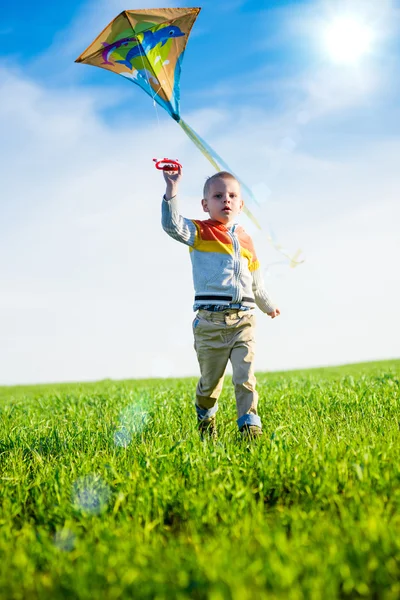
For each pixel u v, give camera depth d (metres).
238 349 4.30
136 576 1.93
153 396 6.89
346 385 7.04
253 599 1.80
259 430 4.14
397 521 2.32
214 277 4.30
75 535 2.39
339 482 2.82
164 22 3.74
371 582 1.95
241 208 4.53
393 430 4.00
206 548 2.11
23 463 3.95
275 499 2.83
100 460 3.66
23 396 8.88
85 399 7.25
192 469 3.13
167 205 4.13
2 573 2.05
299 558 2.00
